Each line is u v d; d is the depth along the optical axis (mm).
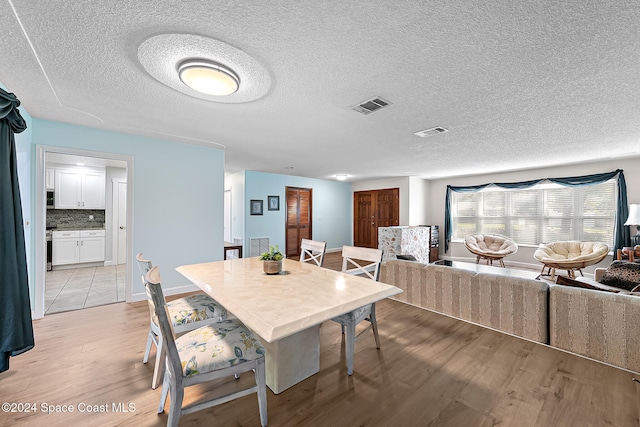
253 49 1583
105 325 2691
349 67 1773
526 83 1951
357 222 8328
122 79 1938
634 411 1554
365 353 2217
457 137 3309
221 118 2746
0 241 1824
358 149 4008
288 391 1740
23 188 2570
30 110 2564
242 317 1374
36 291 2828
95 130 3111
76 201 5508
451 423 1473
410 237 5910
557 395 1698
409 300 3352
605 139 3330
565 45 1510
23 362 2031
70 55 1644
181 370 1246
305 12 1285
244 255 6391
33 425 1441
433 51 1594
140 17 1321
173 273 3672
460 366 2023
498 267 5367
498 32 1415
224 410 1578
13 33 1432
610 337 2041
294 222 7320
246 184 6410
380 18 1322
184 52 1612
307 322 1320
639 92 2059
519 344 2361
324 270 2340
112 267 5559
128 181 3350
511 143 3562
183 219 3754
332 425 1458
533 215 5812
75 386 1763
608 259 4852
